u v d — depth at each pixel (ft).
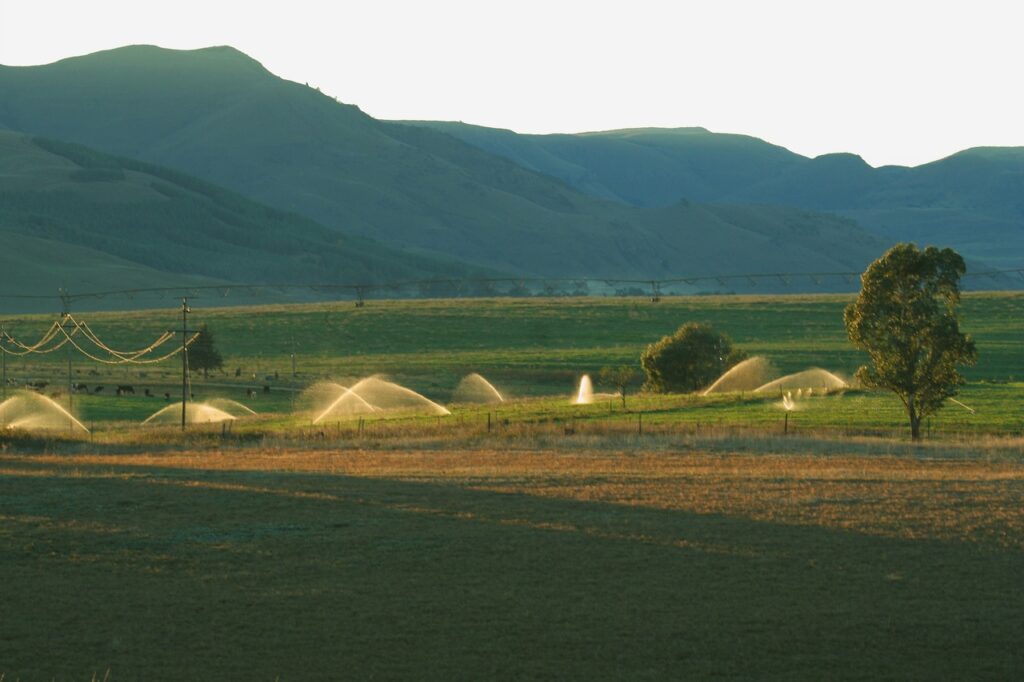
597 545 182.60
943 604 152.56
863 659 133.39
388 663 131.95
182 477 250.16
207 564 172.35
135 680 126.72
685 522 199.00
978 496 222.89
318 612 149.38
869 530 192.85
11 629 142.51
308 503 216.54
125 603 153.07
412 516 204.44
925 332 353.10
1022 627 144.05
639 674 128.77
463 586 160.66
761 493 226.99
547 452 305.53
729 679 127.54
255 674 128.67
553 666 130.93
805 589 159.12
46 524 196.95
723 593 157.28
